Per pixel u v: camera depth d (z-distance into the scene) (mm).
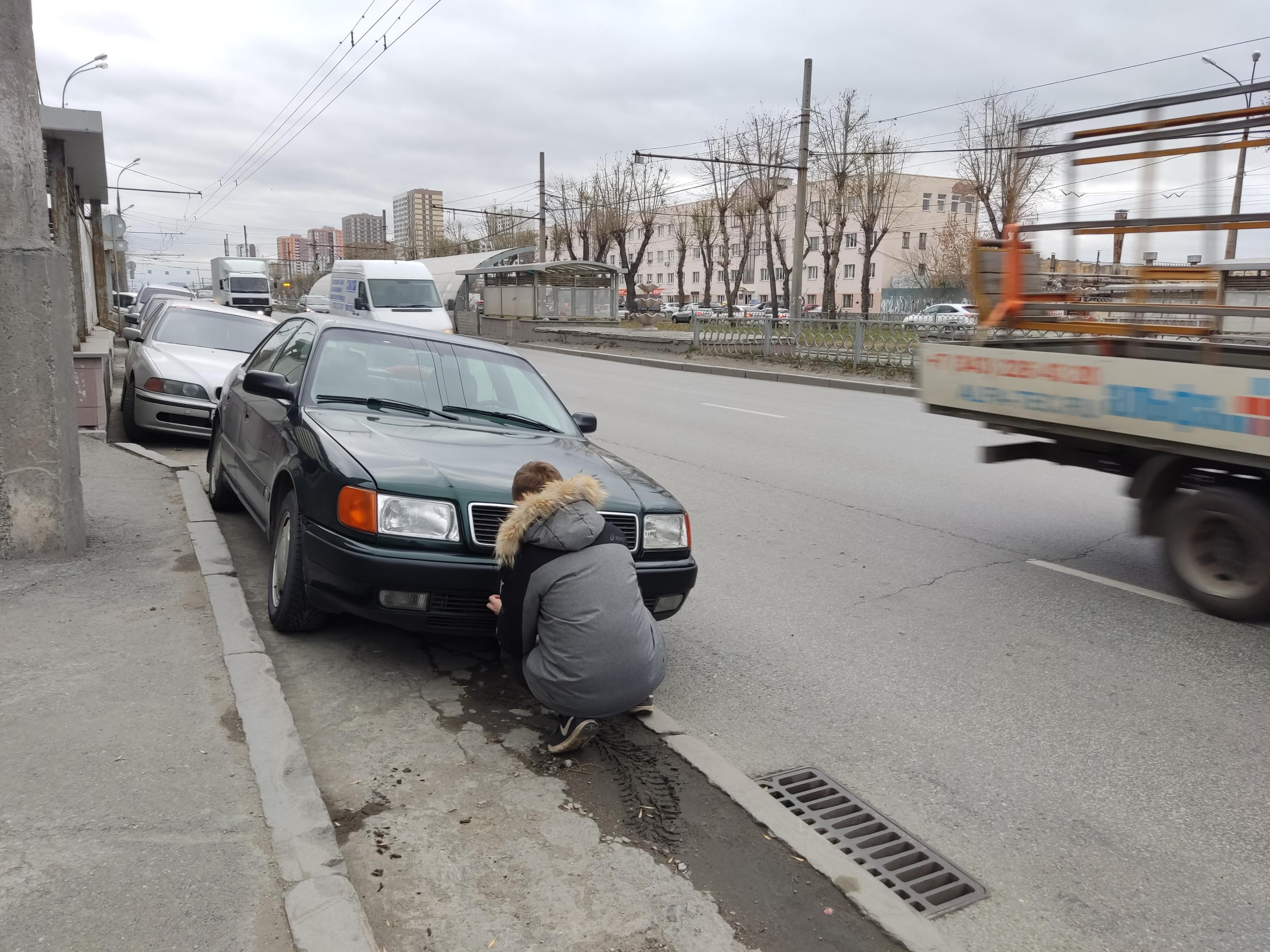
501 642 3686
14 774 3098
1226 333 6172
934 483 9508
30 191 5051
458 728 3857
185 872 2662
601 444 11727
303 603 4492
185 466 8000
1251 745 4031
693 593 5914
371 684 4227
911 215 81188
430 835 3090
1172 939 2811
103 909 2480
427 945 2559
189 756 3283
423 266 26781
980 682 4633
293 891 2600
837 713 4270
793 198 86125
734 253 72188
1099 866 3174
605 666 3449
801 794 3602
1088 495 9031
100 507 6520
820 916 2795
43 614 4484
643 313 63750
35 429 5168
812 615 5559
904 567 6562
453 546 4023
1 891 2521
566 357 30031
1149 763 3867
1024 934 2824
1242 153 5332
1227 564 5535
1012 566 6648
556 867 2951
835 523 7781
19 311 5051
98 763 3199
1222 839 3334
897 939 2699
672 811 3303
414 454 4363
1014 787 3672
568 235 60031
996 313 6523
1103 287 6281
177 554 5523
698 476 9742
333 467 4180
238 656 4086
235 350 10977
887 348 20641
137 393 9734
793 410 15609
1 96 4820
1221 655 5016
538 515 3490
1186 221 5613
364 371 5355
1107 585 6230
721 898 2850
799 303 27234
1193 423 5266
